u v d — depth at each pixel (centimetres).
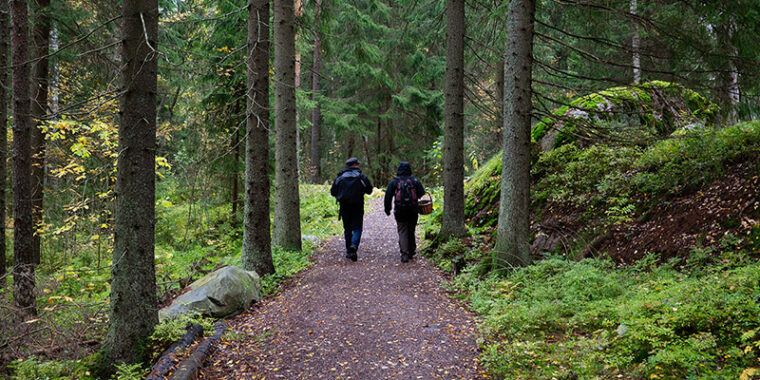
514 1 639
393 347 457
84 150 823
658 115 923
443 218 870
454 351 444
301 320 541
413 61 1823
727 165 602
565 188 801
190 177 1262
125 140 445
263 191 748
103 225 1080
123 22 437
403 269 759
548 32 991
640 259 592
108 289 881
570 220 745
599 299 500
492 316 505
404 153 2631
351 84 2417
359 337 485
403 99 2041
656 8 653
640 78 1046
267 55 738
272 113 1248
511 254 648
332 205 1472
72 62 1040
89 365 447
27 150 709
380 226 1162
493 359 412
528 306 523
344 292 640
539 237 760
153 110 455
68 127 802
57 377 430
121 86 443
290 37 834
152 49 405
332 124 2294
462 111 855
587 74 1213
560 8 800
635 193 691
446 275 723
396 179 821
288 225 870
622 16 652
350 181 825
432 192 1490
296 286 696
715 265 491
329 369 418
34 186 995
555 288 555
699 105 978
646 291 471
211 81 1165
